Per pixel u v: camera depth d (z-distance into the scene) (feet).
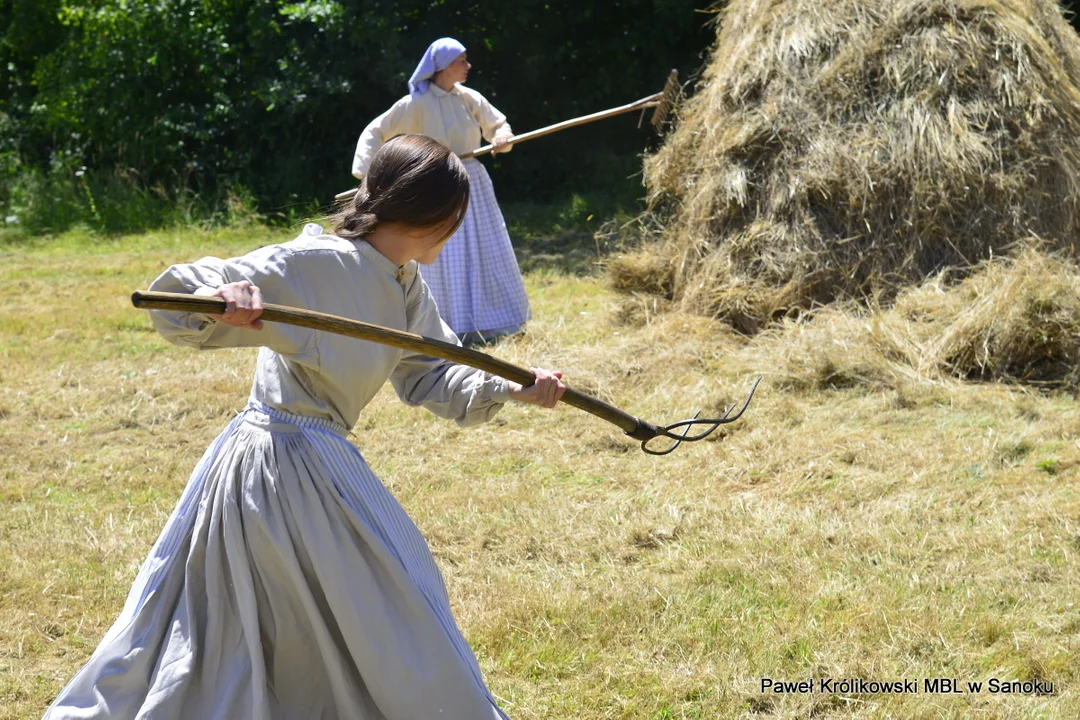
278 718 8.36
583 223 43.50
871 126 24.59
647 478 17.21
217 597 8.27
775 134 25.03
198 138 50.83
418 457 18.51
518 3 49.80
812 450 17.72
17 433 20.06
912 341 21.68
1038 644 11.78
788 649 11.88
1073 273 22.43
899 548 14.25
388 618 8.33
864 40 25.21
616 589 13.34
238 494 8.34
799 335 22.59
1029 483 16.22
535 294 30.55
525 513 15.81
